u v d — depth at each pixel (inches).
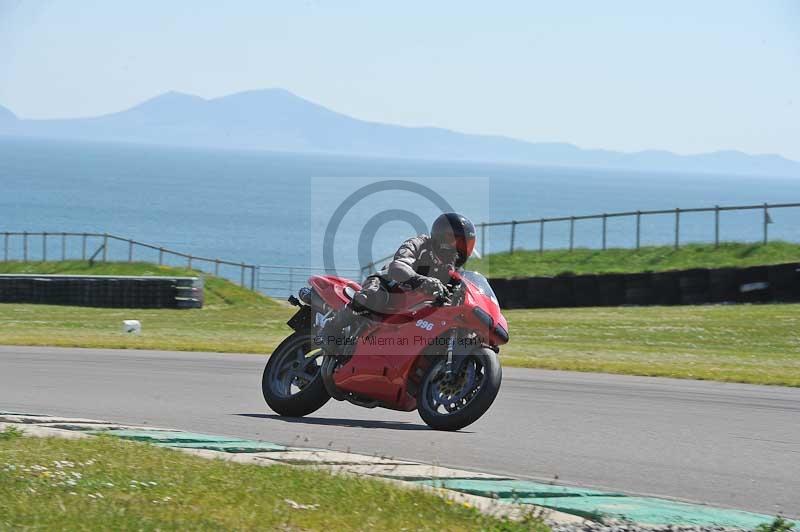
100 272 4220.0
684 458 823.1
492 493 665.0
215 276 3784.5
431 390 935.0
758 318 2425.0
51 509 566.6
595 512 618.5
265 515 570.3
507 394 1211.2
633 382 1352.1
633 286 2965.1
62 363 1557.6
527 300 3041.3
